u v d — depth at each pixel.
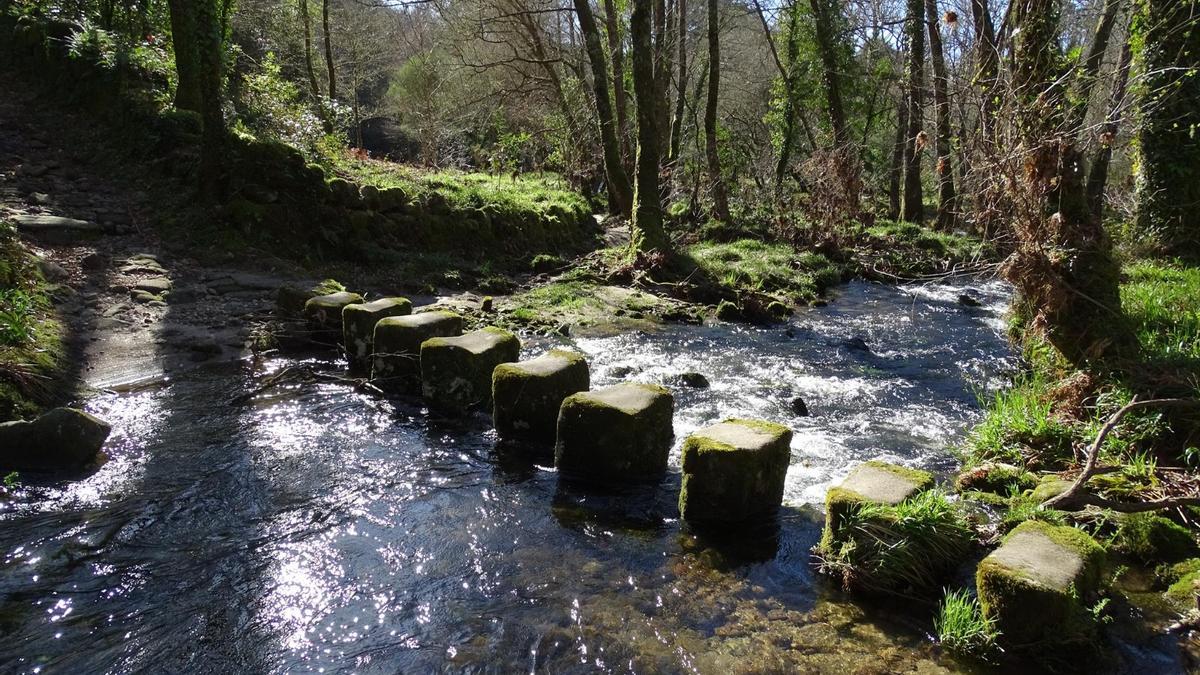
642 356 8.03
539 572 3.78
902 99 22.34
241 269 9.35
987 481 4.63
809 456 5.27
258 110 13.07
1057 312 5.54
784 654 3.12
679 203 19.89
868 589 3.55
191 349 6.99
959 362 8.04
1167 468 4.42
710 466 4.21
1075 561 3.20
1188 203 11.10
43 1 14.13
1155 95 10.38
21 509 4.27
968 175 6.02
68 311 7.15
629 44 23.05
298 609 3.46
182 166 10.71
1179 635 3.15
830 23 21.66
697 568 3.81
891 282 14.26
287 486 4.68
